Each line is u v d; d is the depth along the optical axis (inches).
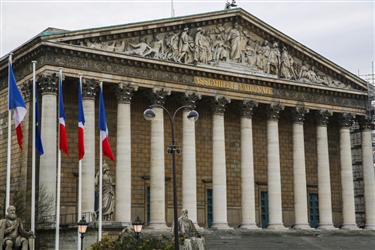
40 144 2192.4
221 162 2896.2
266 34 3144.7
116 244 1747.0
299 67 3250.5
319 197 3243.1
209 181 3051.2
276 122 3112.7
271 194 3046.3
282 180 3287.4
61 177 2610.7
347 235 3142.2
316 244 2743.6
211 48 2947.8
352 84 3442.4
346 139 3378.4
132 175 2842.0
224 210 2866.6
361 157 3649.1
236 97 2984.7
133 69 2711.6
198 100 2960.1
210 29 2967.5
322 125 3284.9
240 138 3122.5
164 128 2952.8
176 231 1637.6
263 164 3250.5
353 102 3425.2
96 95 2743.6
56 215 2239.2
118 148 2647.6
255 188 3193.9
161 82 2775.6
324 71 3339.1
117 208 2600.9
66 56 2544.3
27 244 1430.9
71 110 2679.6
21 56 2613.2
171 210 2896.2
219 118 2923.2
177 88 2817.4
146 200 2856.8
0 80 2849.4
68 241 2294.5
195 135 3053.6
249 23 3088.1
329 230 3137.3
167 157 2940.5
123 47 2696.9
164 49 2805.1
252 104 3021.7
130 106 2842.0
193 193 2795.3
